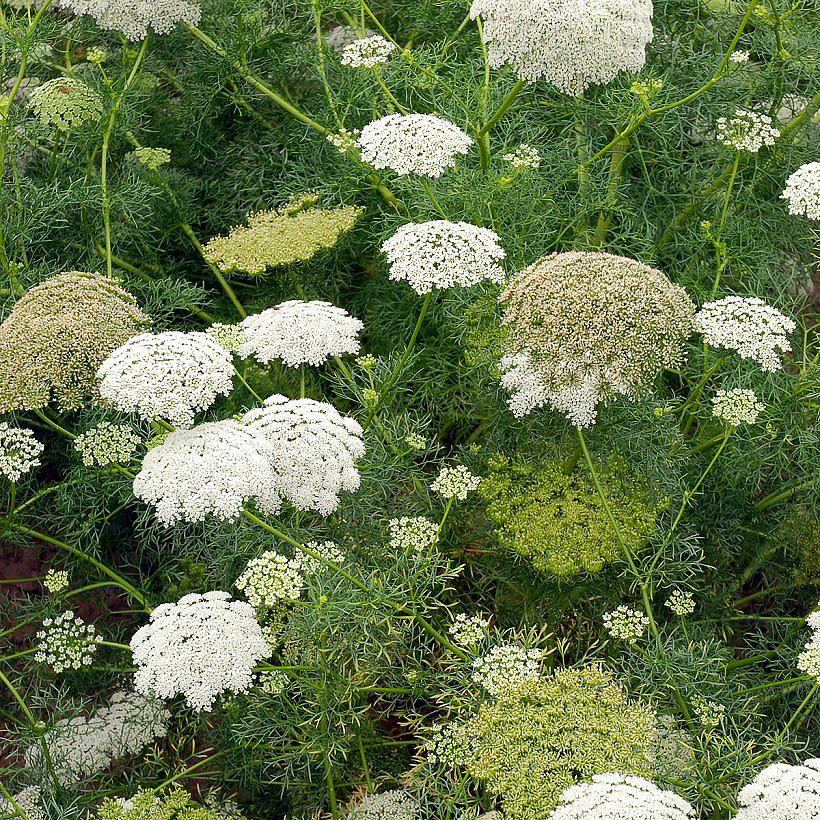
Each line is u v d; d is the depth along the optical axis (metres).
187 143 2.19
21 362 1.76
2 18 2.04
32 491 2.02
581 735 1.63
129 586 1.90
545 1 1.86
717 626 1.96
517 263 1.97
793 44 2.10
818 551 1.94
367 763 1.83
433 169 1.84
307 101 2.18
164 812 1.69
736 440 1.93
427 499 1.90
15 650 1.98
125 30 2.04
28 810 1.76
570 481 1.82
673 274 2.08
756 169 2.07
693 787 1.68
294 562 1.68
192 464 1.64
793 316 2.10
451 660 1.77
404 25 2.27
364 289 2.08
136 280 2.02
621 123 2.05
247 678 1.64
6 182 2.09
